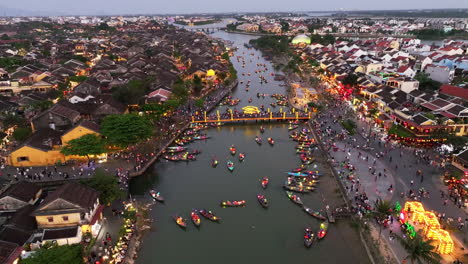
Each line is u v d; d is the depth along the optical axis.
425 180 100.00
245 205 94.12
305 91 190.75
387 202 82.19
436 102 141.62
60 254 60.16
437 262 63.53
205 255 76.25
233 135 144.00
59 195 74.06
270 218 88.81
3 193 85.12
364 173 104.62
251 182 106.19
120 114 128.62
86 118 143.50
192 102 179.12
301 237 81.75
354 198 92.25
